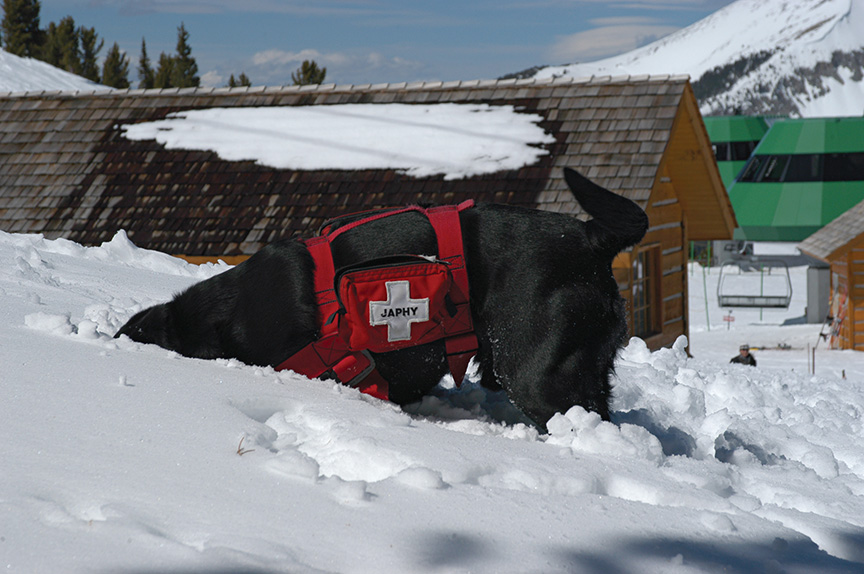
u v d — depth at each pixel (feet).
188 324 12.20
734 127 166.61
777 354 65.82
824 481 10.61
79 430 7.93
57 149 53.62
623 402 15.12
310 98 54.95
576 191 11.55
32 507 6.17
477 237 11.69
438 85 53.11
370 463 8.22
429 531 6.65
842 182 131.64
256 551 5.95
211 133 52.75
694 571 6.54
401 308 11.27
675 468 9.34
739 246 140.15
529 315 11.35
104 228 47.83
